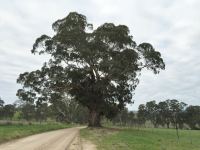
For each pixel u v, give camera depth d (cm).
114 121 14962
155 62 6188
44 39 6075
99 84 5822
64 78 6072
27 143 2561
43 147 2280
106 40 5831
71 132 4528
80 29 5797
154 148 2739
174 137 5159
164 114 14838
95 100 6056
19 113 12875
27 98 7131
